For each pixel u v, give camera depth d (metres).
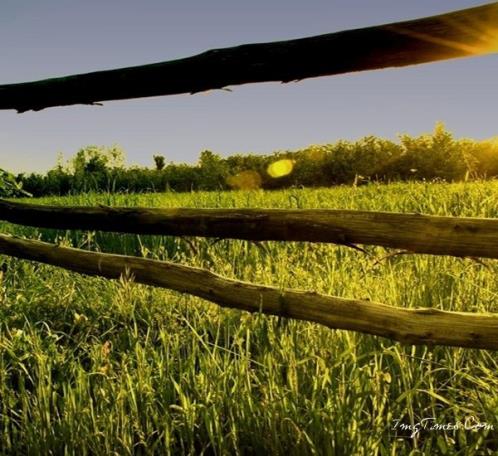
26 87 2.79
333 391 2.29
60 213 2.94
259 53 1.95
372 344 2.86
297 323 2.98
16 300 4.15
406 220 1.91
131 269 2.72
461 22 1.59
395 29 1.69
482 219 1.78
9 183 4.71
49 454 2.37
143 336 3.56
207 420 2.29
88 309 4.17
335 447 2.11
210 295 2.43
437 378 2.80
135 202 9.52
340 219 2.04
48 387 2.51
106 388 2.57
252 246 5.30
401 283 3.56
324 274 4.00
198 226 2.43
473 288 3.43
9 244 3.28
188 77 2.18
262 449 2.26
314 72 1.89
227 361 2.59
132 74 2.35
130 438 2.32
